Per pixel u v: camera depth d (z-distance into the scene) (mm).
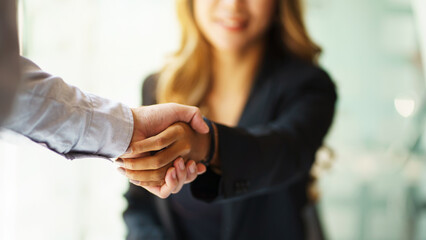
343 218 3127
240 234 1235
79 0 2684
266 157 1036
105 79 2865
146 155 962
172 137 940
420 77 3074
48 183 2389
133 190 1352
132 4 2877
